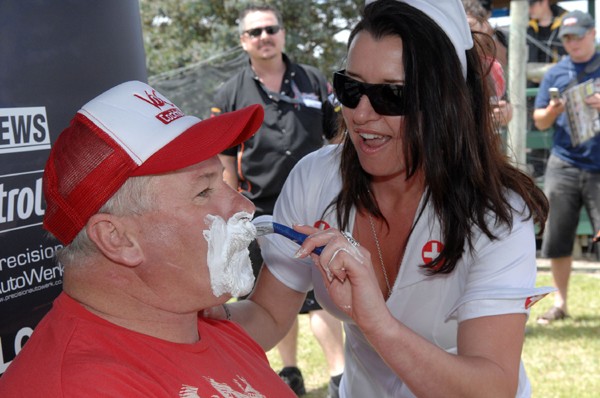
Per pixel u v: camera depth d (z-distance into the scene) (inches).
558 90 197.9
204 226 49.2
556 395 151.1
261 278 78.4
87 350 45.9
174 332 51.2
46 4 62.7
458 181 65.6
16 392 43.8
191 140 48.1
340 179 73.4
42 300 62.7
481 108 68.5
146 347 48.5
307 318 214.1
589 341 182.9
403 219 71.0
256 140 159.5
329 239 57.4
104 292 48.7
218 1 477.1
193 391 48.8
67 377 43.1
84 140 47.6
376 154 65.9
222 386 51.2
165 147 47.4
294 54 462.3
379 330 56.9
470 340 63.5
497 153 69.3
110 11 70.3
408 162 65.4
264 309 77.6
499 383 60.5
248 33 161.6
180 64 472.4
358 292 56.4
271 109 161.2
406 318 71.9
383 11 63.9
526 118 235.5
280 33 163.6
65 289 49.8
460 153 64.7
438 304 70.5
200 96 315.9
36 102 61.7
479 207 65.9
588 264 268.8
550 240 197.3
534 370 164.9
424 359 57.6
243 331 62.9
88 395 42.9
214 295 50.3
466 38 64.5
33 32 61.4
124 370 45.1
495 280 65.2
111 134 47.2
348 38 67.8
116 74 71.2
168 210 48.1
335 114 138.7
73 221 47.4
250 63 165.9
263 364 59.9
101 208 47.3
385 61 62.4
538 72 254.8
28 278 61.2
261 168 160.1
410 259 69.4
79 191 46.9
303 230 58.7
